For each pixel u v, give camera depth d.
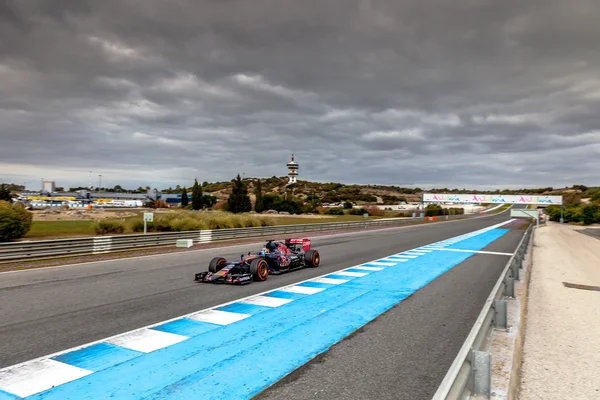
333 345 5.41
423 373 4.50
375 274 11.66
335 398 3.86
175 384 4.13
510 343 5.26
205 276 9.82
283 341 5.54
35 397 3.84
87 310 7.20
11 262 13.37
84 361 4.75
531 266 14.93
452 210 92.94
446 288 9.64
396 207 104.88
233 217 29.19
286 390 4.02
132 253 16.47
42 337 5.65
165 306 7.54
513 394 4.07
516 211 56.94
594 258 19.73
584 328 6.78
